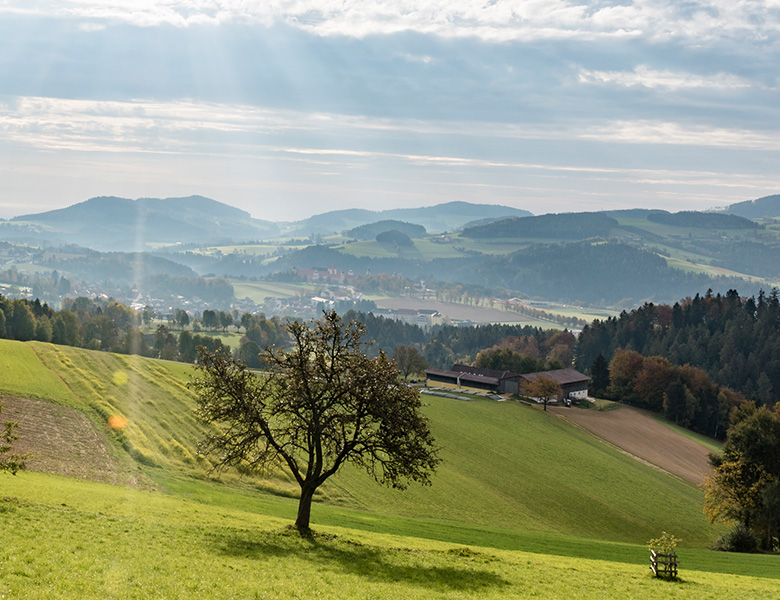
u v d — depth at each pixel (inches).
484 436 4702.3
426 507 2965.1
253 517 1975.9
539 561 1808.6
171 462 2711.6
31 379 3663.9
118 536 1379.2
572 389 7199.8
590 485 3937.0
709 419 7076.8
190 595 1048.8
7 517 1381.6
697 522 3612.2
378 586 1251.2
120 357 4995.1
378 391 1679.4
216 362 1716.3
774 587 1647.4
